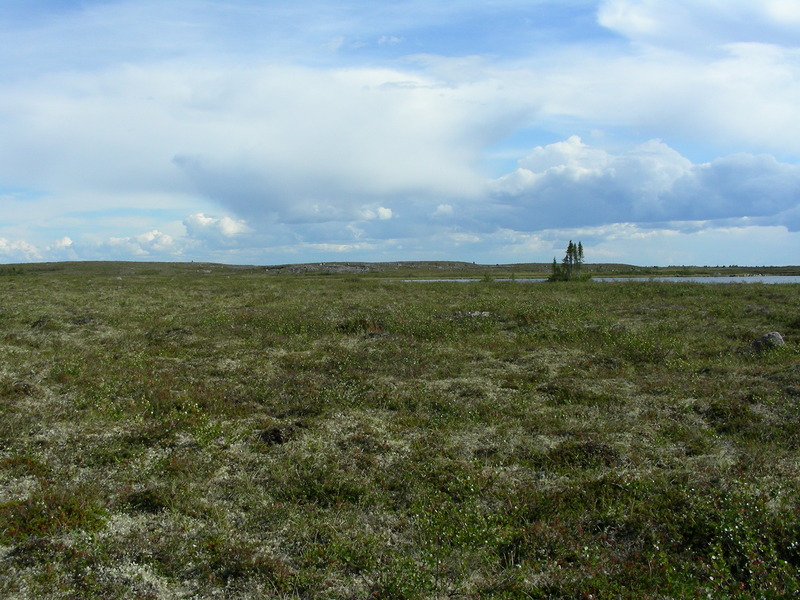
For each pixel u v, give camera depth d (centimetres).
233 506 640
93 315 2105
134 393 1073
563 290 3378
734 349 1451
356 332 1788
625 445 812
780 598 448
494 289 3525
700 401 1011
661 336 1603
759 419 912
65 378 1155
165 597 480
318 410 979
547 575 512
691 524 579
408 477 705
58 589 483
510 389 1118
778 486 652
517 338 1644
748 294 2817
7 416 913
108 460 762
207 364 1326
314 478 696
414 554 541
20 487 674
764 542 546
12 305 2400
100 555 529
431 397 1055
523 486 684
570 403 1020
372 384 1145
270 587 495
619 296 2884
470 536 556
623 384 1141
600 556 534
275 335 1691
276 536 577
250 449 805
